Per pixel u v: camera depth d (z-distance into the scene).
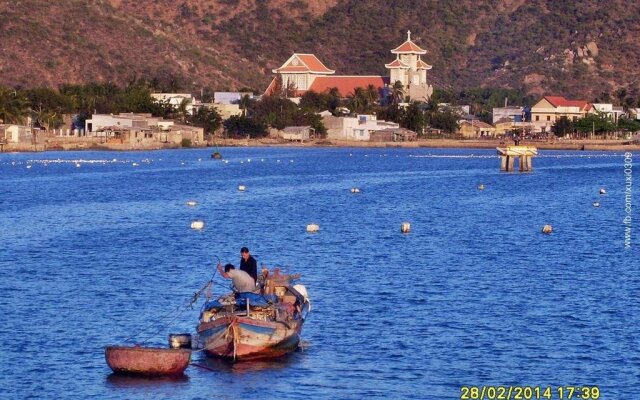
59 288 131.38
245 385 91.62
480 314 116.88
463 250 169.12
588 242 181.25
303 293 110.94
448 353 101.00
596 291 131.12
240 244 175.88
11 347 102.19
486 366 97.06
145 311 118.06
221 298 102.12
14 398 88.00
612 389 91.31
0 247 170.25
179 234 189.88
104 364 97.19
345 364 97.50
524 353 101.00
